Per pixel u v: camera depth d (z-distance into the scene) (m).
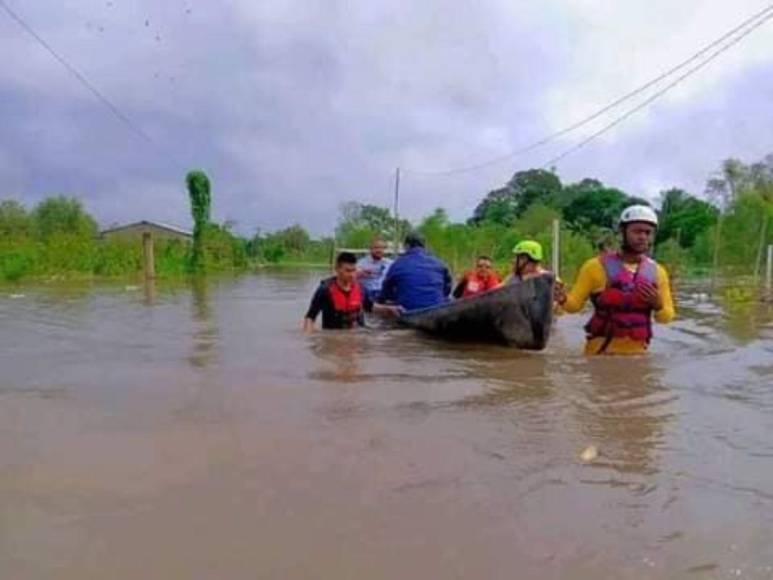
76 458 3.34
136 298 17.58
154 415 4.09
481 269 10.87
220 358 6.20
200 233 38.47
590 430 3.81
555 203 54.78
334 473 3.15
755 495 2.91
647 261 6.62
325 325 8.94
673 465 3.26
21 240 27.66
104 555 2.40
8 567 2.32
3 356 6.45
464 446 3.52
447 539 2.52
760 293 17.59
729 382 5.11
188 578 2.26
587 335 7.04
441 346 7.15
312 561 2.36
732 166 32.19
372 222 47.78
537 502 2.84
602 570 2.30
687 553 2.41
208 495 2.90
